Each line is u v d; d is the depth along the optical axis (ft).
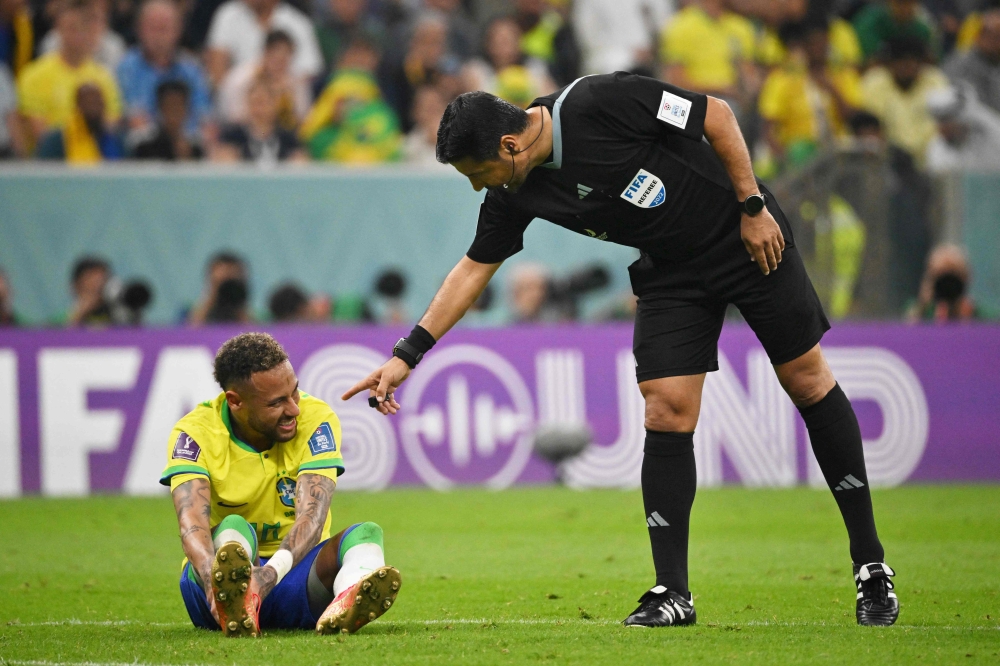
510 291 150.00
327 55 168.55
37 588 66.74
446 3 175.63
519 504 115.03
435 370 132.26
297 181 142.82
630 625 46.21
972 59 182.60
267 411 44.21
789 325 48.03
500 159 44.60
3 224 137.49
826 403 49.08
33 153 155.33
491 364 133.49
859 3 183.01
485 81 173.06
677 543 47.70
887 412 137.49
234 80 162.20
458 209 145.79
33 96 155.02
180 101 156.87
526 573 72.23
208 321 141.49
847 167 148.87
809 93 174.09
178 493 44.88
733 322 138.21
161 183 140.15
